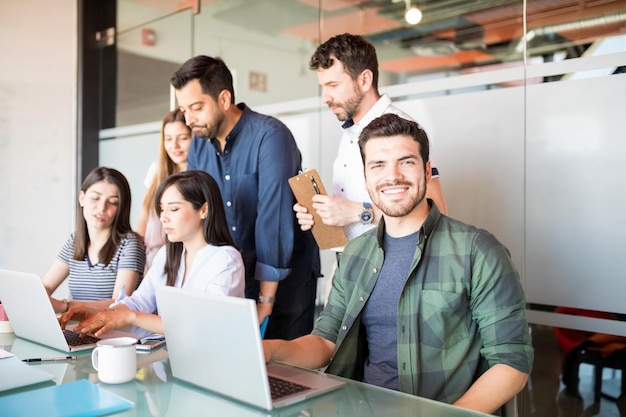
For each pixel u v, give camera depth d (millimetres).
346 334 1545
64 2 4371
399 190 1481
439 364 1437
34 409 1054
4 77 4129
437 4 2701
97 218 2289
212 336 1148
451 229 1508
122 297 1984
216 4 3641
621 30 2232
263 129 2283
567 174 2385
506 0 2506
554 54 2395
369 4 2924
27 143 4230
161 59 4016
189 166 2555
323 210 2111
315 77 3139
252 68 3449
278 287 2385
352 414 1055
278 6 3301
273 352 1424
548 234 2449
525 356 1365
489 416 1034
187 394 1174
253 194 2324
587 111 2324
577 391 2391
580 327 2377
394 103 2875
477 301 1432
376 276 1548
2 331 1792
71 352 1526
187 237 1903
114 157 4406
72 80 4426
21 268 4211
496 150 2570
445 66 2699
